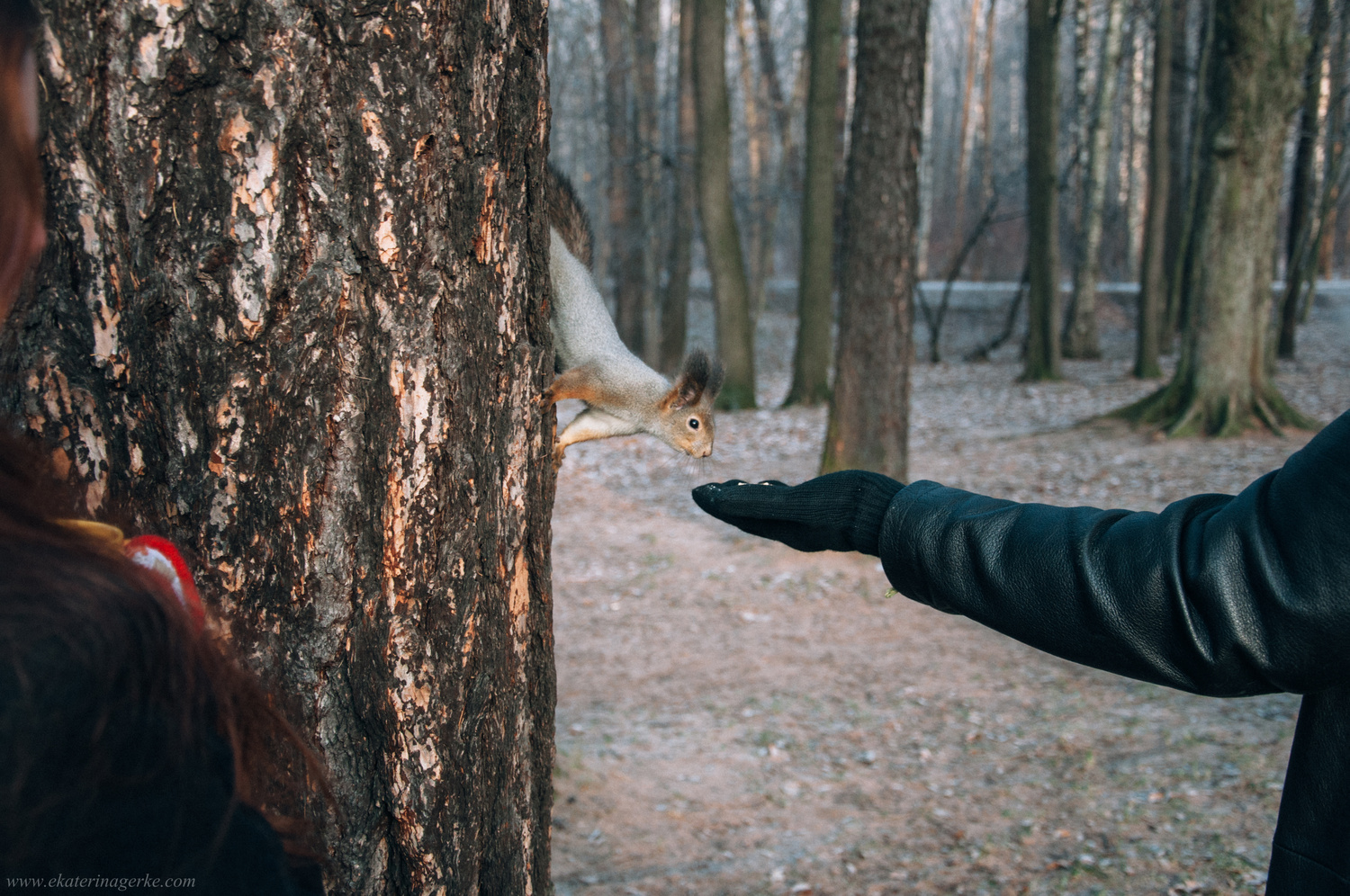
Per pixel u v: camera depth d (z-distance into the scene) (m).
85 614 0.72
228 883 0.78
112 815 0.70
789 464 13.05
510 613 1.79
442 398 1.57
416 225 1.50
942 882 4.27
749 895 4.25
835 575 8.68
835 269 24.34
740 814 5.02
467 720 1.65
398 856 1.59
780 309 30.33
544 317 1.97
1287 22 11.88
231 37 1.33
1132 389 18.73
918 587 1.38
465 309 1.62
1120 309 29.38
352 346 1.47
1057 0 19.41
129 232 1.33
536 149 1.88
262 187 1.37
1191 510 1.21
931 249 41.97
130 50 1.29
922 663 6.96
